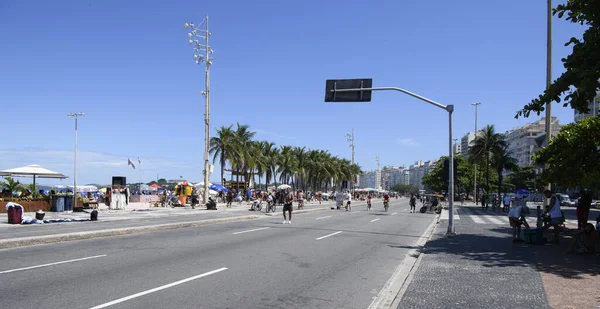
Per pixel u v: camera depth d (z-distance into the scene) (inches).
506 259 416.8
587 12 399.9
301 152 3422.7
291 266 386.6
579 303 252.4
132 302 253.4
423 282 312.3
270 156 2982.3
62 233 585.0
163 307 245.1
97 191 2174.0
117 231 616.1
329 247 522.0
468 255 442.9
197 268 362.0
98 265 366.9
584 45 393.1
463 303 253.9
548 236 599.8
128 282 304.7
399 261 433.7
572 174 554.9
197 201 1632.6
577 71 393.4
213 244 518.6
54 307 239.5
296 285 312.3
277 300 269.4
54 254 423.8
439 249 489.1
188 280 315.6
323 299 276.2
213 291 285.9
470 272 350.6
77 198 1194.6
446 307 245.3
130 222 841.5
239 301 263.7
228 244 521.3
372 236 663.8
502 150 2674.7
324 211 1521.9
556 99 434.3
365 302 271.4
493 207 1758.1
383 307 246.4
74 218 906.7
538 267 373.1
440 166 3937.0
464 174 3794.3
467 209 1857.8
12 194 1069.8
